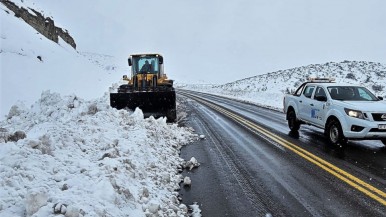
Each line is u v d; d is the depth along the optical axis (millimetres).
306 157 7492
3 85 19062
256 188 5480
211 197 5113
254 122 13375
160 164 6316
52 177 3959
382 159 7340
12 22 31266
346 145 8820
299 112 10891
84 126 6961
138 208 4051
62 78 25562
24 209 3131
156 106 13500
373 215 4383
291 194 5180
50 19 43750
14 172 3656
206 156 7691
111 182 4109
